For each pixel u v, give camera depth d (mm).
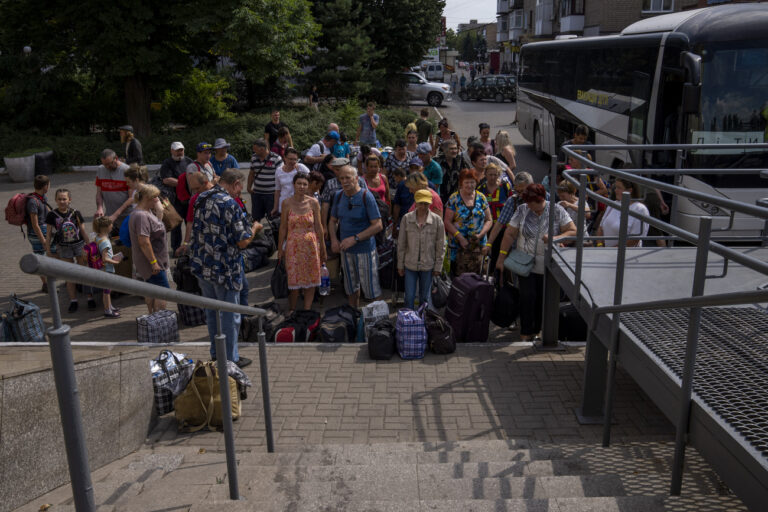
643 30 12719
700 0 26641
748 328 4164
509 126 30781
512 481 3771
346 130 23719
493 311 7477
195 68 28062
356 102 28750
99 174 9625
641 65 11742
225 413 3576
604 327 4668
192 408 5336
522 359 6777
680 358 3732
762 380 3408
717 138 10133
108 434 4637
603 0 38031
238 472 4168
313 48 33594
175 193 10570
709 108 10125
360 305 8758
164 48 22984
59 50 23391
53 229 8703
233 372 5730
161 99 27062
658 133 11023
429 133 16141
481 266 8250
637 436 5141
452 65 85500
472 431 5309
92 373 4398
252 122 23484
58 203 8727
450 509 3012
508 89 42625
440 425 5410
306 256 7836
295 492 3787
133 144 12273
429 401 5840
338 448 4879
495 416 5555
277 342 7336
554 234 6859
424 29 37094
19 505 3691
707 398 3211
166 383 5551
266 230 11180
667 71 10758
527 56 23797
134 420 5020
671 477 3504
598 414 5453
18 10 22469
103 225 8500
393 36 36438
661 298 4848
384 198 9297
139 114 24031
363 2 35688
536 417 5523
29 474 3760
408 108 36781
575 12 41812
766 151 10008
